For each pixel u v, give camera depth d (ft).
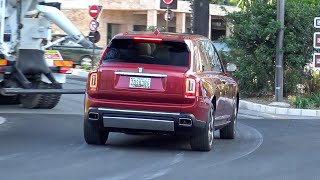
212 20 290.35
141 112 63.36
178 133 64.28
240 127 91.66
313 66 123.65
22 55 98.53
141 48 65.77
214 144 73.26
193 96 62.75
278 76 124.98
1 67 95.86
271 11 129.18
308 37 127.54
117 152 64.44
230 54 134.21
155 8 255.91
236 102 82.17
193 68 64.23
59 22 102.68
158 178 52.13
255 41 131.03
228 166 58.75
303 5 133.49
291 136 82.23
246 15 133.28
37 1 99.60
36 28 100.48
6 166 55.57
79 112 102.12
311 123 99.60
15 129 79.46
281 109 116.47
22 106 107.04
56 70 102.78
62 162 57.93
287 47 125.29
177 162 59.88
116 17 268.41
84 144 68.74
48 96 103.30
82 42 105.81
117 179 51.13
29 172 53.11
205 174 54.49
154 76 63.16
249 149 69.87
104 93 63.93
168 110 63.05
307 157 65.26
